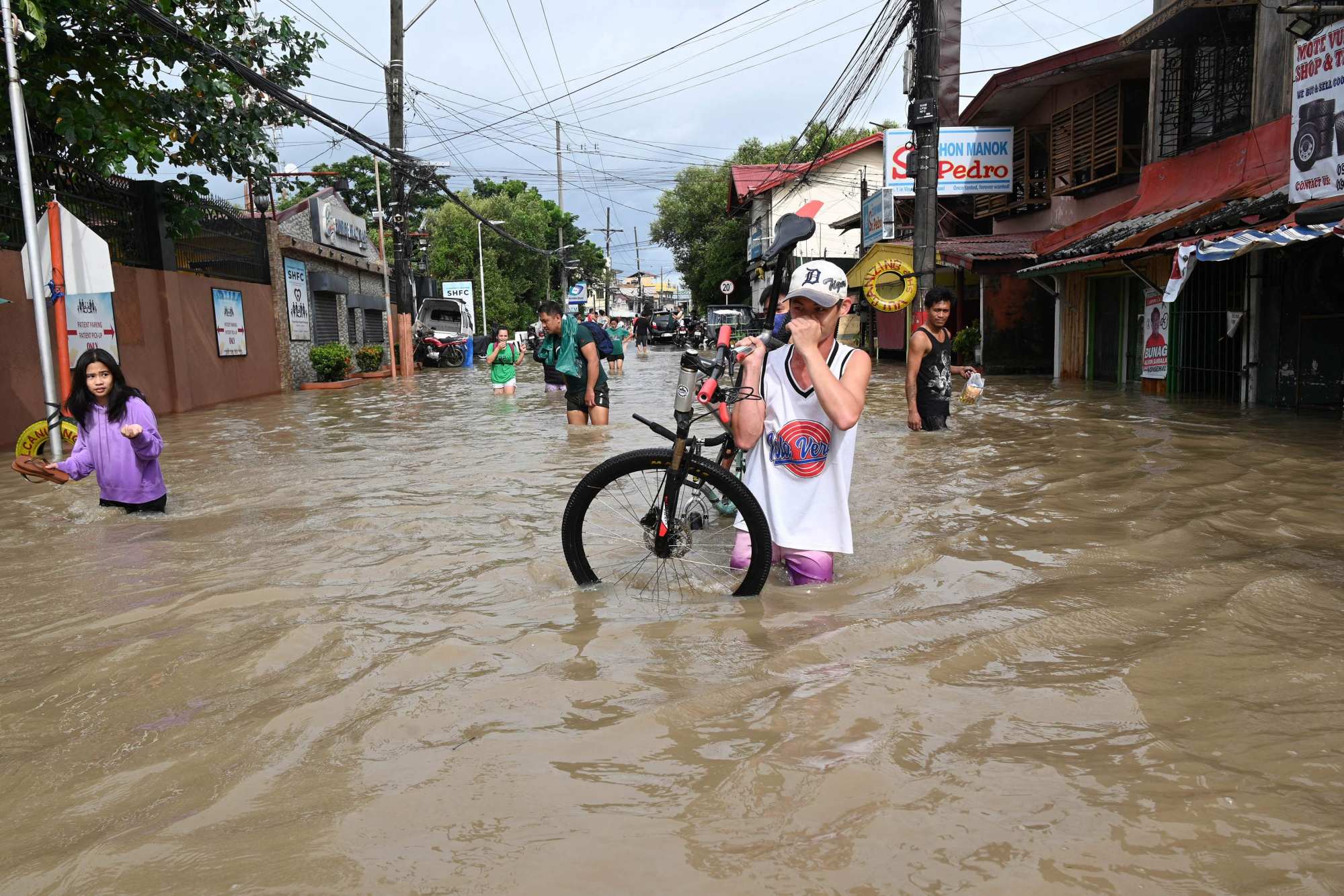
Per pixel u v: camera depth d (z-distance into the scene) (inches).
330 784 85.0
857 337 1241.4
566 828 75.8
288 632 129.4
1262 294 434.3
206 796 84.0
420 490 247.4
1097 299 656.4
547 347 402.3
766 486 148.8
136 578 165.2
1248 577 144.1
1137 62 640.4
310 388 791.1
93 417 223.1
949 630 121.9
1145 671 106.0
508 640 124.1
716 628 127.0
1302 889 64.8
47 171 461.7
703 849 72.1
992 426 359.6
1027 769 83.3
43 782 88.3
